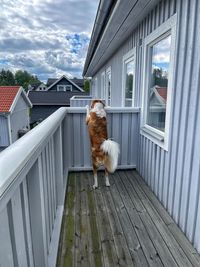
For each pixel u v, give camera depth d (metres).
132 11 2.83
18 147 0.98
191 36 1.89
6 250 0.80
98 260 1.77
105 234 2.08
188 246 1.93
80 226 2.20
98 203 2.65
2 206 0.66
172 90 2.26
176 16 2.13
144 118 3.27
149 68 3.11
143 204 2.62
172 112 2.28
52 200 2.03
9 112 13.84
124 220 2.31
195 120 1.87
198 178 1.84
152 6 2.68
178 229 2.16
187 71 1.97
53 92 26.48
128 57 4.05
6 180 0.69
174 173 2.28
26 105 18.62
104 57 6.56
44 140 1.28
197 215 1.87
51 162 1.99
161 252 1.86
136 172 3.62
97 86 10.86
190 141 1.95
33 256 1.29
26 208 1.10
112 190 2.98
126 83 4.57
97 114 2.99
